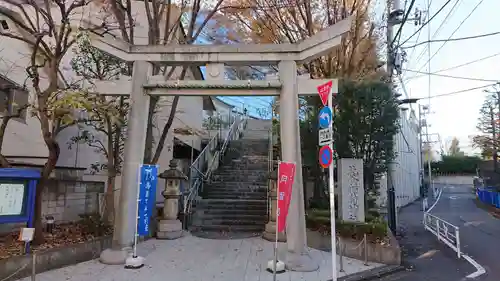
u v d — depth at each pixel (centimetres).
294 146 736
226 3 1177
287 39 1224
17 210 636
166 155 1431
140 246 877
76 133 1128
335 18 1170
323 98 627
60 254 664
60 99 645
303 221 722
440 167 5269
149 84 782
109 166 930
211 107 2072
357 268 730
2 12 774
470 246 1080
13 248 655
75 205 946
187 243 925
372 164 1090
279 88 769
